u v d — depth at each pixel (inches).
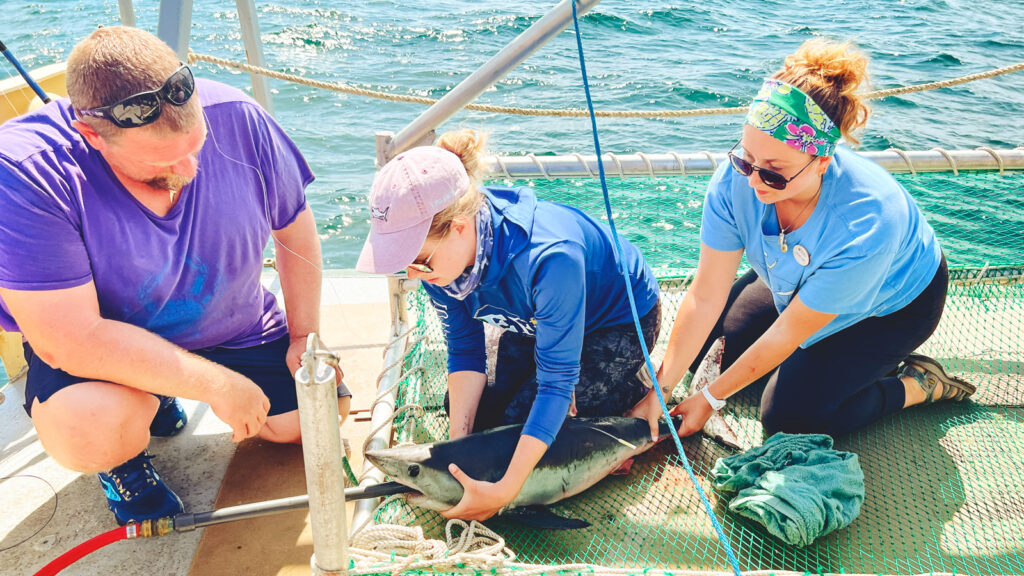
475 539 93.9
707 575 85.4
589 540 99.7
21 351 127.2
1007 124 367.9
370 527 93.4
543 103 402.6
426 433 119.6
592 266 107.1
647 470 114.0
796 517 95.2
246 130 96.7
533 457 95.4
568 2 105.4
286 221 105.8
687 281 158.1
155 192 87.9
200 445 114.7
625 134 344.2
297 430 110.9
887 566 95.4
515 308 100.3
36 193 79.2
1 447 112.3
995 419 124.9
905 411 127.0
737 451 116.3
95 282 88.7
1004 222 231.5
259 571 92.4
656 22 609.3
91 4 562.6
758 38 579.5
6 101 127.1
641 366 118.5
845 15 687.1
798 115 88.0
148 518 96.1
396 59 494.6
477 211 90.1
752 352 107.4
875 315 110.7
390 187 83.7
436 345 141.8
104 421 87.0
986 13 706.2
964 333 145.9
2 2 580.7
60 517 100.0
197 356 91.2
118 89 75.1
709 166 136.0
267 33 533.3
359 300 157.6
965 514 104.4
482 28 578.6
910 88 143.7
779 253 106.2
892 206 98.0
